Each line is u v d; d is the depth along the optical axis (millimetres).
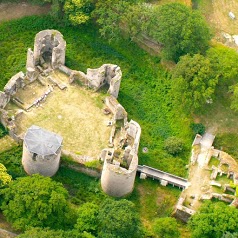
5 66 80688
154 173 74562
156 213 72000
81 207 67375
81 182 72562
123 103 80125
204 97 76500
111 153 71188
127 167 72562
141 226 67125
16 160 72438
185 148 77438
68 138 74875
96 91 79438
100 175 72812
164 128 78938
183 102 77438
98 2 82812
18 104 76375
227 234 66250
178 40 80375
